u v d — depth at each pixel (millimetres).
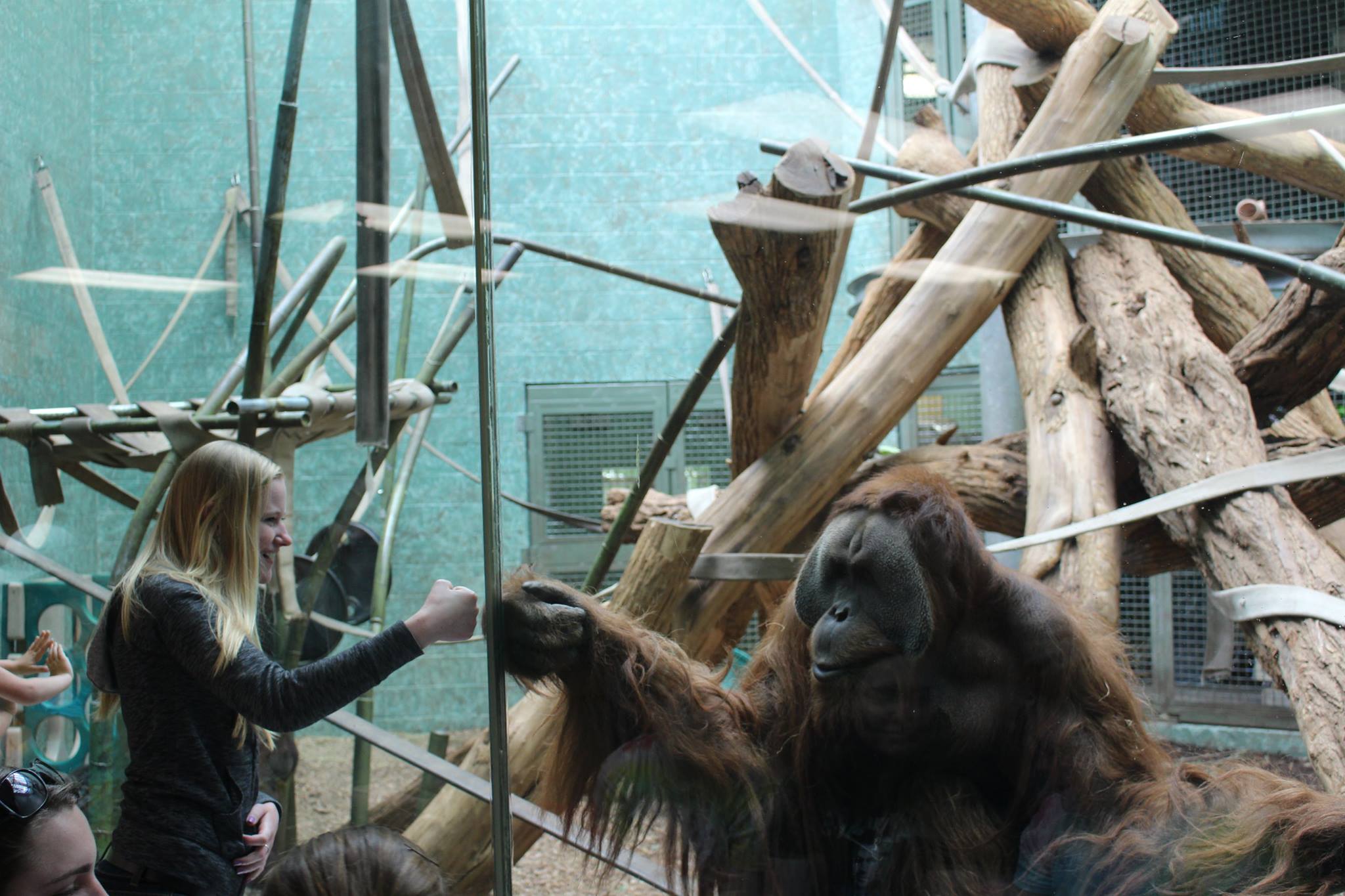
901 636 1762
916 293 2193
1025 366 2143
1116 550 1943
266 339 2490
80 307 2623
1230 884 1641
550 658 1772
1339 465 1836
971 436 2336
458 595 1813
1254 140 1930
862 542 1803
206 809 1833
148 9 2666
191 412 2512
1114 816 1736
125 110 2670
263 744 2230
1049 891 1753
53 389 2584
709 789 1862
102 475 2621
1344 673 1650
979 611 1787
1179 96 2070
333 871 1633
